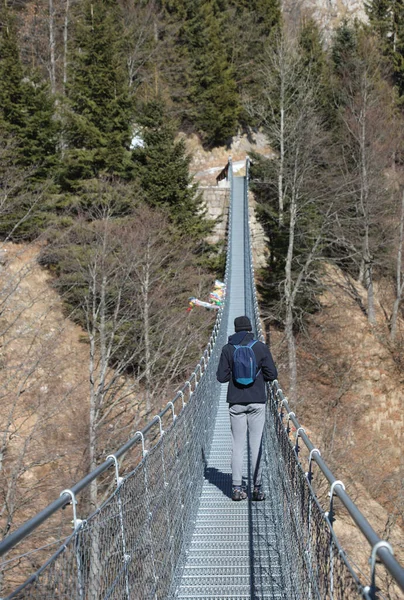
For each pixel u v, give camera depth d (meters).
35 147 20.86
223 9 42.53
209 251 24.42
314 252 25.59
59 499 2.29
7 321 16.78
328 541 2.36
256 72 37.59
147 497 3.79
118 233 17.64
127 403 15.90
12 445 13.09
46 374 15.00
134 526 3.43
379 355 24.97
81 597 2.27
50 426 13.60
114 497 3.00
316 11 49.00
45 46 31.03
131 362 17.78
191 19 36.78
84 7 26.09
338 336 25.66
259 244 29.05
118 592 2.92
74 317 18.11
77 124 22.08
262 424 5.99
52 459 12.48
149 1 36.38
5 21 28.28
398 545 15.41
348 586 2.05
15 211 18.19
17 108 21.38
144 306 16.33
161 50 35.56
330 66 35.47
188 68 36.03
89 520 2.53
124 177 22.52
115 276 16.42
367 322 26.34
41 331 17.23
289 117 27.86
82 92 23.11
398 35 40.19
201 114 35.84
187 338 17.97
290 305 23.41
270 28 41.97
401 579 1.36
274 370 5.83
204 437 7.79
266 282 27.14
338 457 19.00
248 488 6.88
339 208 27.42
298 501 3.51
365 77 28.75
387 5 42.16
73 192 21.80
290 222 25.73
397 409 24.05
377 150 27.48
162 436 4.47
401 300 27.67
